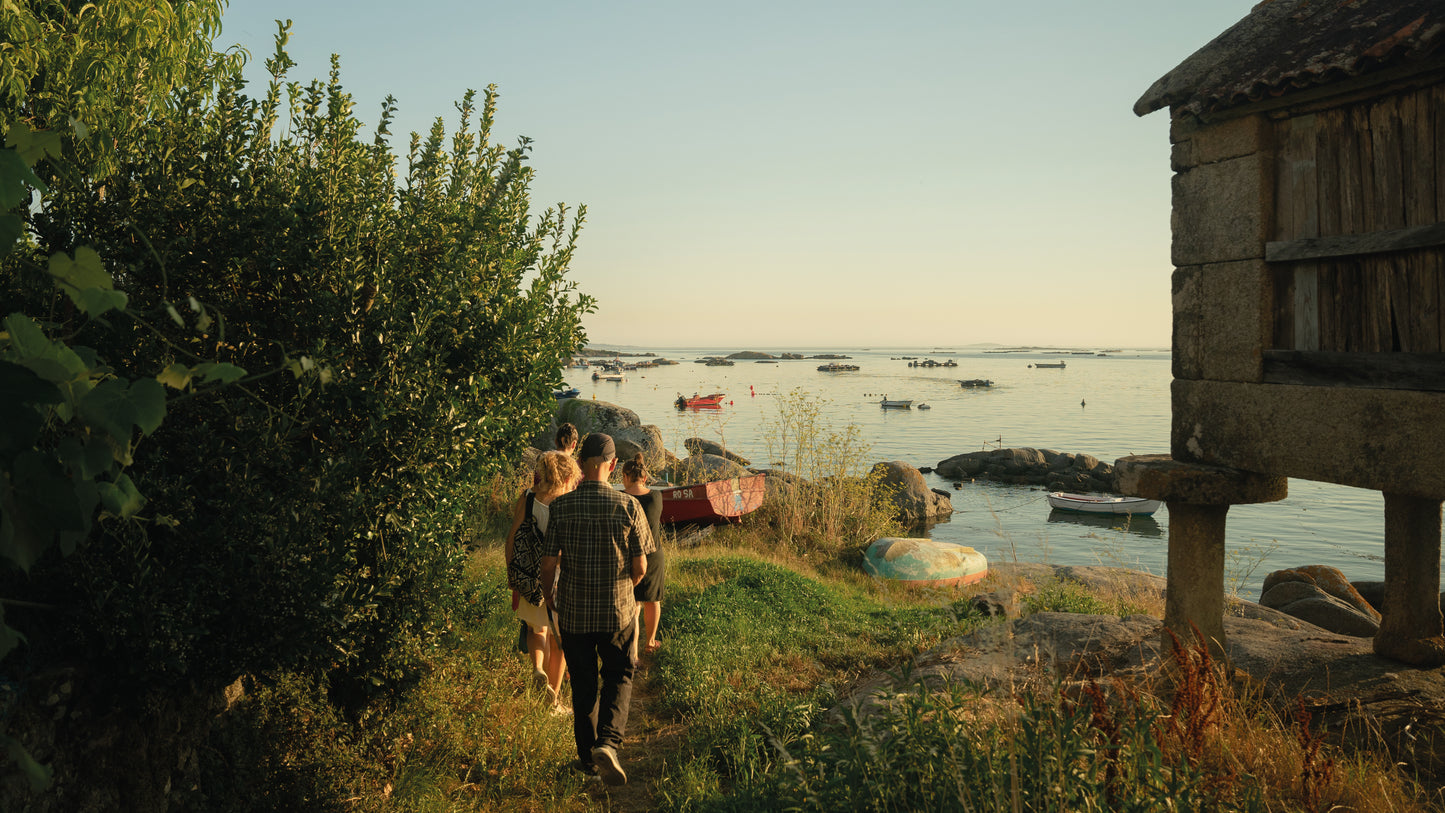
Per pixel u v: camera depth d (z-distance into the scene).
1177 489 5.48
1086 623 6.73
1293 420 5.09
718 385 126.38
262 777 3.92
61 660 3.00
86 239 3.37
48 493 1.55
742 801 4.21
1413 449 4.48
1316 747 3.61
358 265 4.07
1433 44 4.21
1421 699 4.86
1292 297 5.21
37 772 1.46
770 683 6.65
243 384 3.75
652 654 7.68
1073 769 3.24
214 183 3.77
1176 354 5.91
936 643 7.38
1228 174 5.48
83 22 3.71
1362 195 4.77
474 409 4.68
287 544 3.46
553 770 4.98
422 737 4.86
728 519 17.47
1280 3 5.74
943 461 42.78
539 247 5.41
